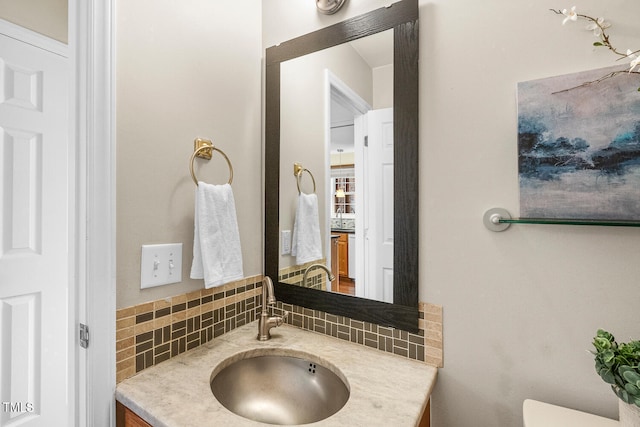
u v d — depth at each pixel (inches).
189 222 39.6
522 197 30.7
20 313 56.9
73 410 32.0
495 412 32.8
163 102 36.6
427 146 36.0
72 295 32.0
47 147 60.2
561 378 29.8
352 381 32.2
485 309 33.2
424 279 36.4
